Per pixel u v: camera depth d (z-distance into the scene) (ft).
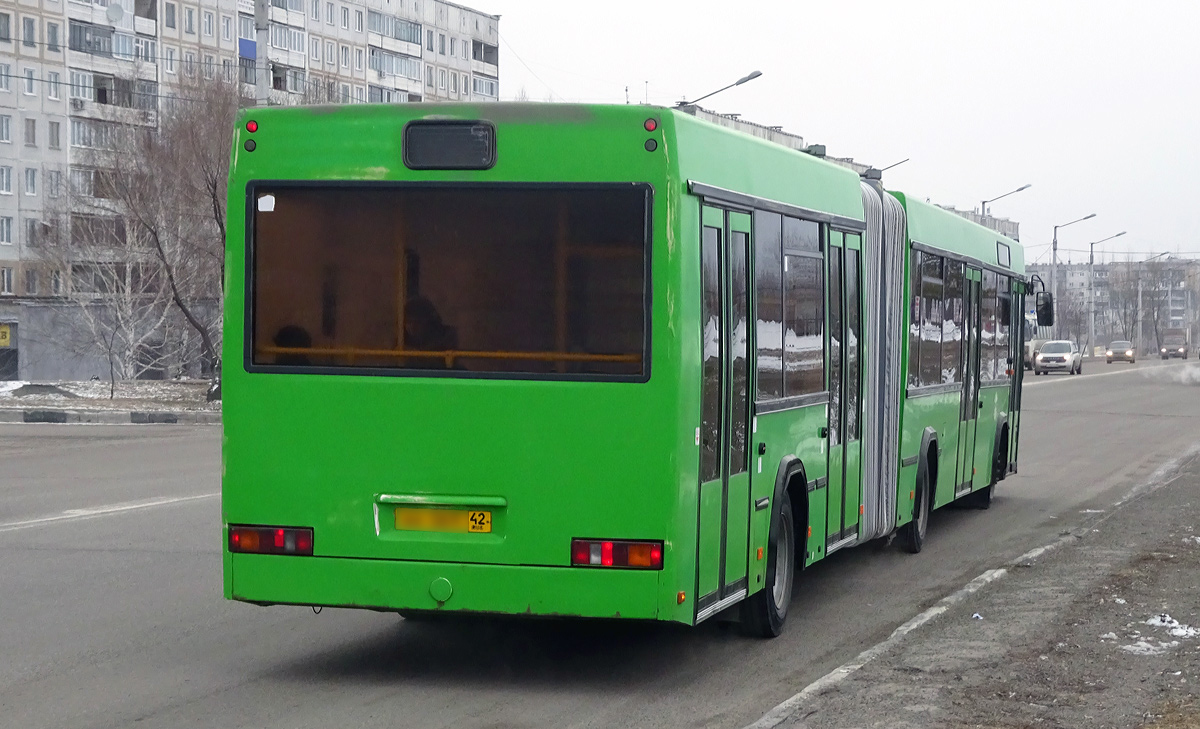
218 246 123.65
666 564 23.17
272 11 288.92
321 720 22.17
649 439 23.15
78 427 92.84
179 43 278.05
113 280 147.95
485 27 358.84
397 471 23.86
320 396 24.09
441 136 23.81
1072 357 238.27
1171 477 66.95
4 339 169.07
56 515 47.78
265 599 24.32
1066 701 23.18
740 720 22.40
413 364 23.86
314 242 24.26
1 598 32.94
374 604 23.93
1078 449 85.40
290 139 24.32
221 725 21.85
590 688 24.64
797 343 29.91
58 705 23.11
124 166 126.82
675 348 23.12
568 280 23.43
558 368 23.43
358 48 312.91
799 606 33.50
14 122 257.55
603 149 23.38
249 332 24.35
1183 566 38.47
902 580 37.58
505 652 27.66
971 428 50.39
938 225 44.57
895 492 39.37
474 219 23.75
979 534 47.73
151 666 26.16
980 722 21.74
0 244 256.73
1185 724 21.61
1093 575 37.11
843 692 23.77
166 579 35.58
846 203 33.76
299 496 24.17
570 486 23.36
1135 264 602.44
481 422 23.59
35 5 258.37
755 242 27.09
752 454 27.02
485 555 23.57
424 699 23.63
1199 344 635.25
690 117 24.25
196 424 97.09
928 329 43.24
